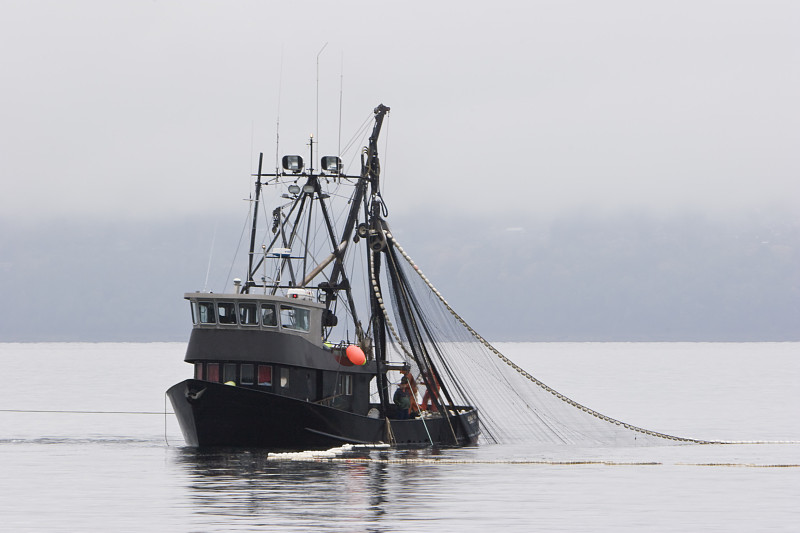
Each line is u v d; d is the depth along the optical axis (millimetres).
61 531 145375
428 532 146000
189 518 153375
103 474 198500
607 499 176750
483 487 186375
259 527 147375
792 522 158250
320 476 193750
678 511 166500
